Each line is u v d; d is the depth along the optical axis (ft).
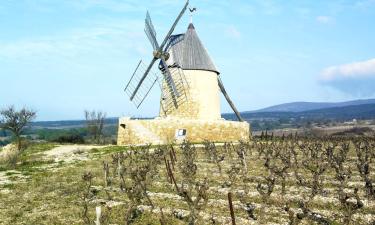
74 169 125.90
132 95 212.84
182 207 79.46
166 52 211.41
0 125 233.35
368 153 146.10
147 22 215.72
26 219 74.28
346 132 389.19
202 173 113.60
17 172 125.70
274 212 75.41
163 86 211.82
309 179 102.53
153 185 99.35
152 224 69.97
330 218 71.46
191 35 215.92
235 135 205.67
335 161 118.01
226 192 90.63
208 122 200.23
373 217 72.18
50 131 431.43
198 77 209.05
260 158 142.82
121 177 104.32
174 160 138.41
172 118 198.08
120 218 72.90
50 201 87.56
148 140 196.95
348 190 90.89
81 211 77.77
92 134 316.60
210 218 71.92
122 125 205.26
